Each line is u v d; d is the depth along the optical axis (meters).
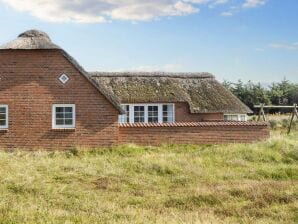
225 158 21.16
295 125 39.00
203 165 19.75
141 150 23.59
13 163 18.78
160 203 13.62
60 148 24.44
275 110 61.44
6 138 24.23
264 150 22.20
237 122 26.03
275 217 11.79
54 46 24.44
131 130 25.09
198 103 33.50
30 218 10.95
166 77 35.06
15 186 14.55
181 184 16.50
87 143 24.66
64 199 13.63
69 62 24.66
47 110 24.47
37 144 24.34
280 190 14.43
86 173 17.64
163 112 33.34
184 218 11.42
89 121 24.72
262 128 26.05
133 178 17.25
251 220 11.41
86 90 24.73
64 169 18.34
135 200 13.90
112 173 17.83
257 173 18.25
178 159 20.30
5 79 24.36
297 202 13.08
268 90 70.31
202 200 13.77
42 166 18.48
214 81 35.94
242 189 14.61
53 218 11.01
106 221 11.01
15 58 24.42
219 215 12.18
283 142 23.34
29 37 24.98
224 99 34.47
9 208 11.87
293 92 69.56
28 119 24.36
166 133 25.25
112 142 24.77
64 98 24.58
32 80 24.45
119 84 33.69
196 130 25.47
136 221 10.98
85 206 12.77
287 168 18.77
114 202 13.48
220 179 17.38
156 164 19.00
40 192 14.23
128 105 32.78
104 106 24.80
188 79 35.47
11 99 24.34
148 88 33.62
